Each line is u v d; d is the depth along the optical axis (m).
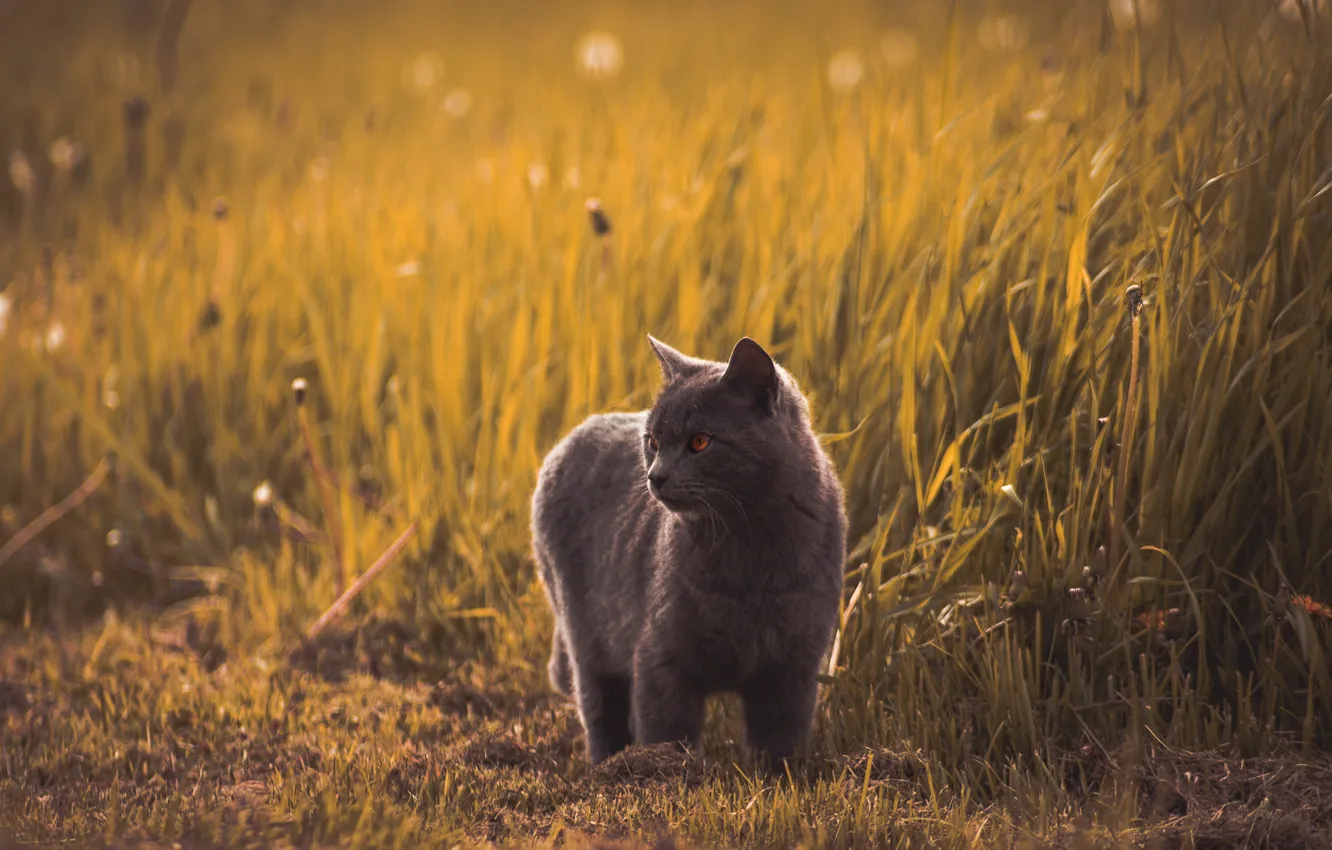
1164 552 7.52
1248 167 8.12
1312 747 7.20
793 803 6.52
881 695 8.08
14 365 13.26
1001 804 6.96
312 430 12.28
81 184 17.81
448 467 10.84
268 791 7.23
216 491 12.66
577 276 11.60
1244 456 7.85
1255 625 7.80
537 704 9.15
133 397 12.81
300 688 9.50
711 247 11.45
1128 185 8.99
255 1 31.48
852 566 8.91
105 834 6.18
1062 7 15.91
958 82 12.66
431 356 11.86
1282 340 7.66
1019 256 9.00
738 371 6.93
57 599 12.12
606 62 18.83
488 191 13.79
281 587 11.07
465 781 7.37
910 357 8.49
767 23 25.03
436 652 10.16
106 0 30.59
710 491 6.84
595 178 12.89
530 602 9.93
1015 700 7.53
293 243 13.80
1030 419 8.52
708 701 8.49
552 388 11.11
